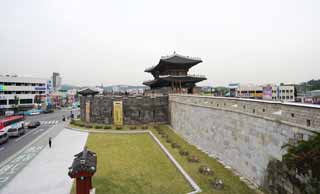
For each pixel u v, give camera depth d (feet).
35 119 199.72
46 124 165.68
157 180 53.83
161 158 71.36
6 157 80.28
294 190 36.91
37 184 55.52
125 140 98.73
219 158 69.46
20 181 57.52
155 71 188.96
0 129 102.27
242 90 252.42
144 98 139.13
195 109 90.12
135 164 65.72
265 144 46.70
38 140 108.88
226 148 65.16
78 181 42.73
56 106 336.70
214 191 45.93
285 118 40.16
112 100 140.46
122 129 125.90
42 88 294.25
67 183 56.03
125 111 138.31
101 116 144.66
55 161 74.38
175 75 154.92
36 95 278.26
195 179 52.47
